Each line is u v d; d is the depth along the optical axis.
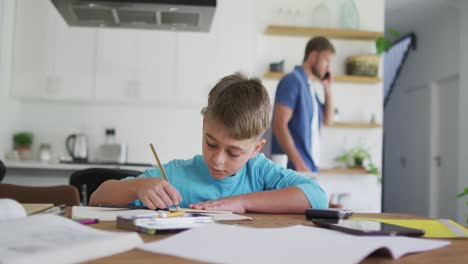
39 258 0.45
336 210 0.97
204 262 0.49
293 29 4.28
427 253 0.59
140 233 0.68
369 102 4.50
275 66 4.28
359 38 4.50
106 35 3.97
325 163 4.44
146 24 3.29
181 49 4.04
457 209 4.93
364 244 0.56
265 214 1.07
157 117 4.25
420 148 5.91
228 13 4.09
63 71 3.93
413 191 6.07
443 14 5.34
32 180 3.83
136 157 4.21
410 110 6.24
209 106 1.07
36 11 3.90
